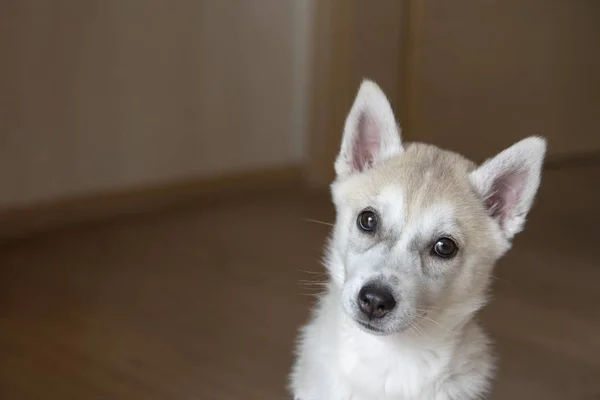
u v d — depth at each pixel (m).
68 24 1.16
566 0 1.72
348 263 0.66
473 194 0.67
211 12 1.36
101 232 1.20
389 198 0.66
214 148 1.43
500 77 1.64
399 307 0.62
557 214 1.43
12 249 1.10
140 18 1.25
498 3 1.59
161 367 0.82
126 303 0.95
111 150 1.26
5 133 1.12
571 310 0.99
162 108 1.32
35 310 0.92
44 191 1.18
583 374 0.85
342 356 0.67
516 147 0.67
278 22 1.47
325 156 1.53
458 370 0.67
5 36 1.09
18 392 0.77
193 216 1.31
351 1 1.43
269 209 1.38
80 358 0.83
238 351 0.86
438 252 0.65
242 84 1.44
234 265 1.07
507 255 1.18
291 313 0.94
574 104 1.82
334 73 1.47
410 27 1.49
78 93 1.20
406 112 1.52
